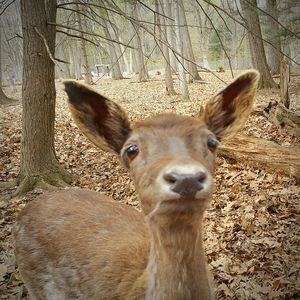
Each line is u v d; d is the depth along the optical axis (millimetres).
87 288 481
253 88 436
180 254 372
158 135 370
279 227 846
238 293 664
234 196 1015
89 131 452
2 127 2219
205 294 395
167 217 344
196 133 374
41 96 1236
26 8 1173
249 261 740
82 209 571
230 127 452
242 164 1200
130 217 544
